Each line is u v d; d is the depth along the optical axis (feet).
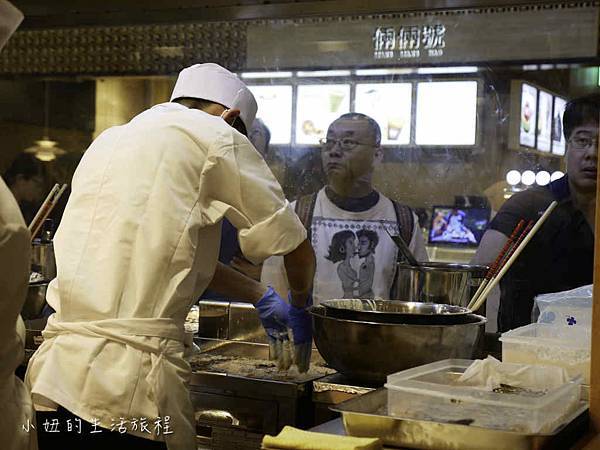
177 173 6.42
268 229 6.57
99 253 6.34
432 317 6.70
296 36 10.39
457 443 4.64
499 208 9.65
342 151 10.28
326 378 6.98
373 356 6.49
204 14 10.59
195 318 9.72
